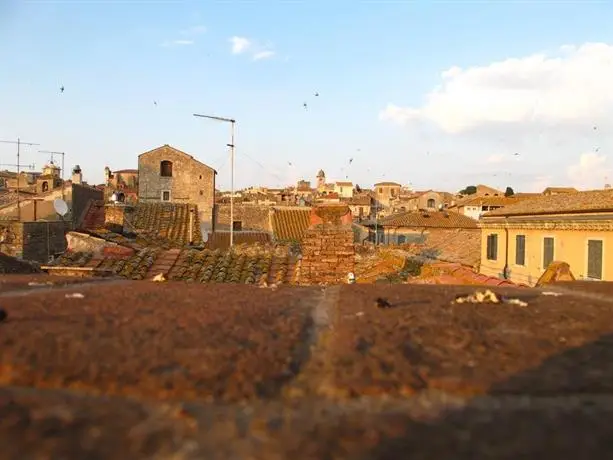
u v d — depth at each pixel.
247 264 10.09
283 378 1.59
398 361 1.74
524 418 1.33
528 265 25.08
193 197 41.72
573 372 1.65
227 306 2.70
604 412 1.36
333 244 9.26
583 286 3.96
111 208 20.56
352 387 1.50
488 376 1.60
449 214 48.34
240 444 1.18
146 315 2.41
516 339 2.05
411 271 13.11
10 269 7.96
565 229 22.22
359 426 1.27
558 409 1.39
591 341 2.03
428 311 2.60
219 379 1.56
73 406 1.37
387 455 1.13
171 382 1.52
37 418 1.29
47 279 3.97
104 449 1.14
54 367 1.62
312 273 9.13
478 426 1.28
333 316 2.49
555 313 2.59
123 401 1.42
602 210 19.86
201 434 1.22
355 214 66.12
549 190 68.00
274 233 35.56
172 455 1.12
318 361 1.77
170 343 1.90
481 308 2.72
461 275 12.65
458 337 2.06
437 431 1.25
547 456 1.13
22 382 1.54
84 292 3.21
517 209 27.39
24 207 31.02
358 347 1.90
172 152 41.66
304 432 1.24
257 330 2.13
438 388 1.52
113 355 1.75
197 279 9.27
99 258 9.86
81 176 53.78
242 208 41.66
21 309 2.54
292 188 91.19
